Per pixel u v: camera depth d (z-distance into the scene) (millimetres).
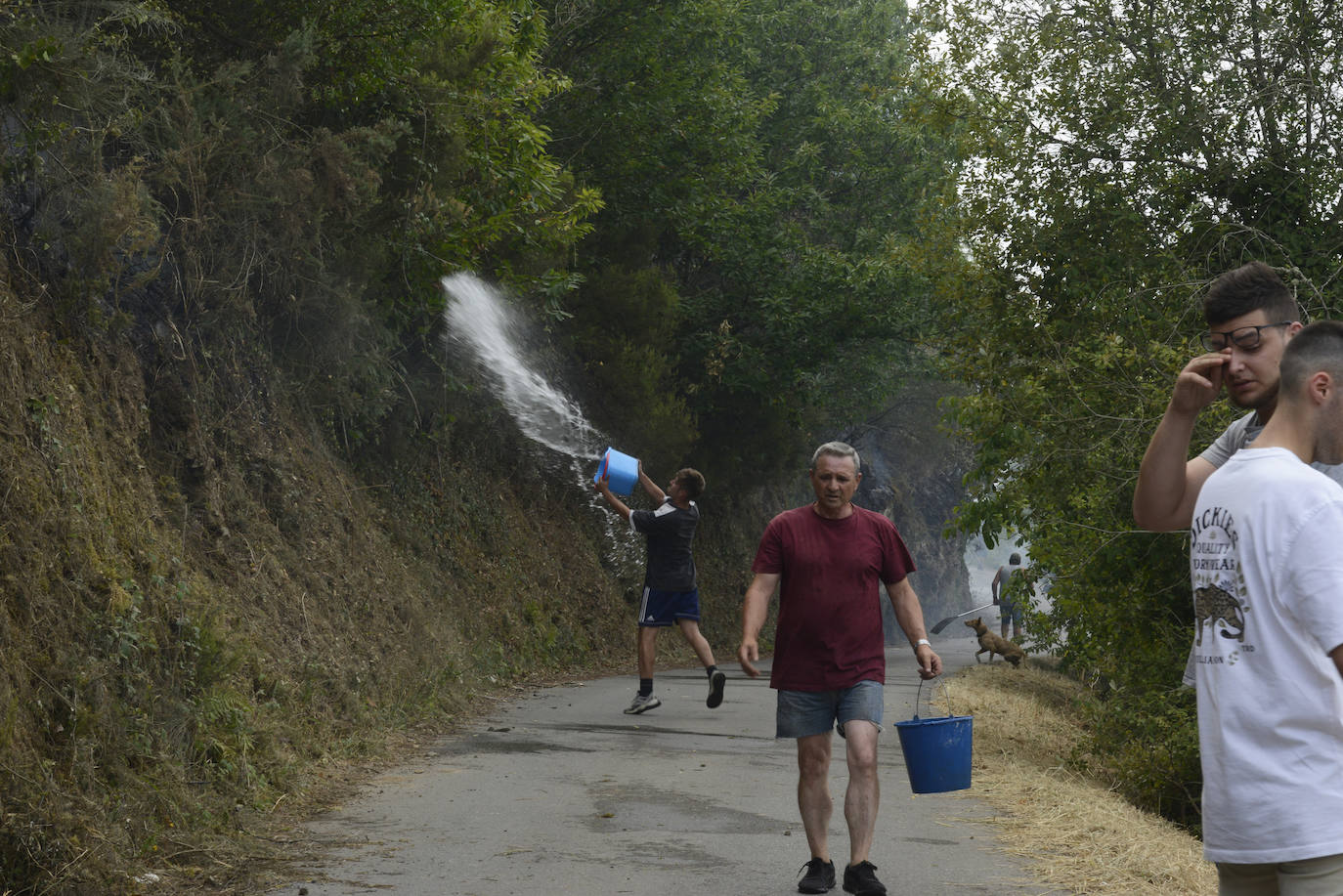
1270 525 2617
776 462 24641
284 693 7090
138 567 6066
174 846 4961
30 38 6090
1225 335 2922
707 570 24234
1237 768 2590
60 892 4195
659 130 19344
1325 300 9750
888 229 24016
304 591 8492
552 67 17703
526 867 5098
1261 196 11062
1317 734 2535
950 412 11633
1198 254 10922
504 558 14883
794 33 24469
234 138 8141
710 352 21359
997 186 12125
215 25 8773
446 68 10836
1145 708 10078
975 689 13500
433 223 10562
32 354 5730
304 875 4852
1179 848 5793
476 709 10078
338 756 7191
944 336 13234
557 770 7359
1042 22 11852
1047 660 20828
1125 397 9531
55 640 4953
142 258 7586
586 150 18812
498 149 11695
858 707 4918
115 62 6812
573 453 17344
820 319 21828
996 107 12172
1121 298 10633
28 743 4539
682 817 6148
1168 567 9742
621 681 13609
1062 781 8430
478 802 6355
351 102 10203
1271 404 2916
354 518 10328
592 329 17875
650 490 10273
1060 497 10141
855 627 4980
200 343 8320
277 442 9359
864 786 4855
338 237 9797
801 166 23359
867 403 28062
